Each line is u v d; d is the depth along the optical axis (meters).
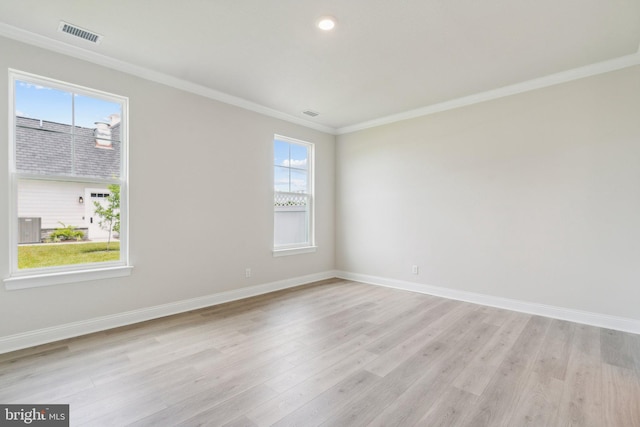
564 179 3.37
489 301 3.87
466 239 4.06
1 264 2.50
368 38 2.67
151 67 3.20
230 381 2.11
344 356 2.49
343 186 5.44
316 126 5.15
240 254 4.13
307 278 5.08
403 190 4.67
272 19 2.40
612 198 3.12
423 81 3.53
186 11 2.30
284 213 4.80
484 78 3.46
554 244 3.44
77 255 2.91
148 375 2.17
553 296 3.44
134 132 3.18
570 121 3.33
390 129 4.81
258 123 4.32
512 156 3.70
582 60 3.06
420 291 4.48
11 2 2.19
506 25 2.47
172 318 3.35
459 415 1.78
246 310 3.64
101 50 2.87
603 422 1.73
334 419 1.73
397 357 2.48
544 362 2.40
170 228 3.45
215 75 3.39
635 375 2.22
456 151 4.14
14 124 2.59
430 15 2.35
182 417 1.73
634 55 2.94
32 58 2.62
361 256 5.20
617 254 3.10
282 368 2.29
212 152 3.81
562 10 2.28
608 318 3.13
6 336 2.51
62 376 2.15
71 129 2.88
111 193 3.11
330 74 3.36
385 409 1.82
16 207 2.60
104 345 2.65
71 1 2.18
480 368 2.31
